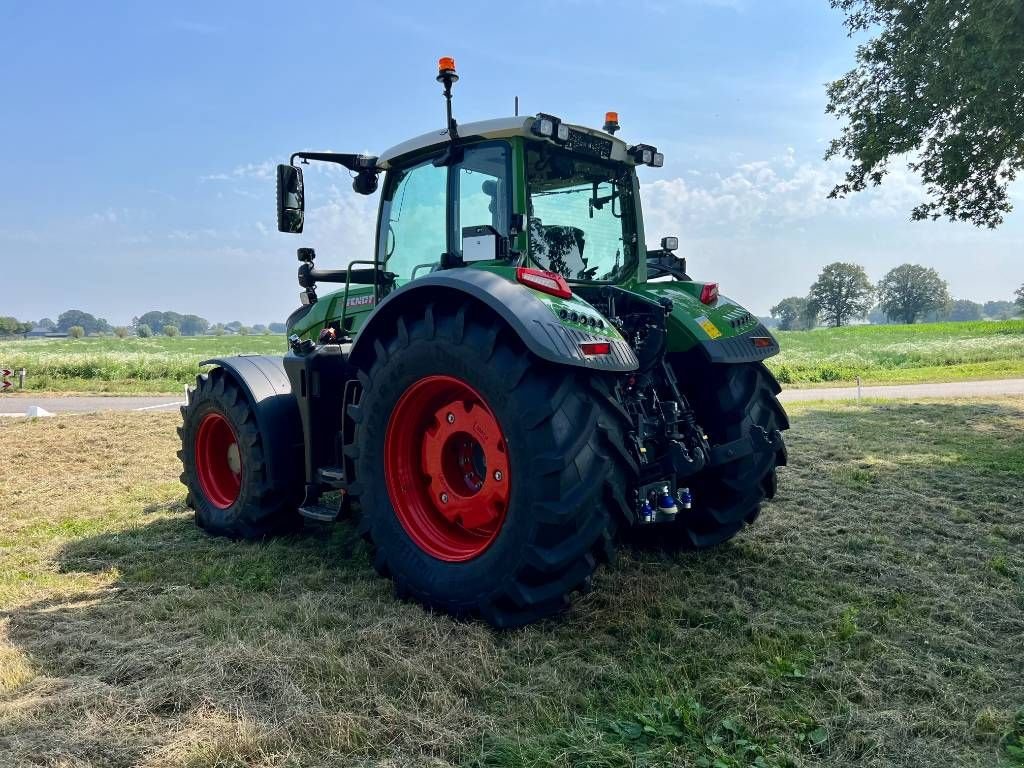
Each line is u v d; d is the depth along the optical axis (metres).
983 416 9.34
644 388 3.47
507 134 3.39
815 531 4.33
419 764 2.05
